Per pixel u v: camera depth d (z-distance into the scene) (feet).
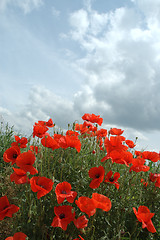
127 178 3.49
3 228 2.98
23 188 2.74
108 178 2.80
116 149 2.84
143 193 3.46
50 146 2.75
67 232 2.57
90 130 4.13
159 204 3.53
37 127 3.04
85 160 3.70
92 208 2.00
